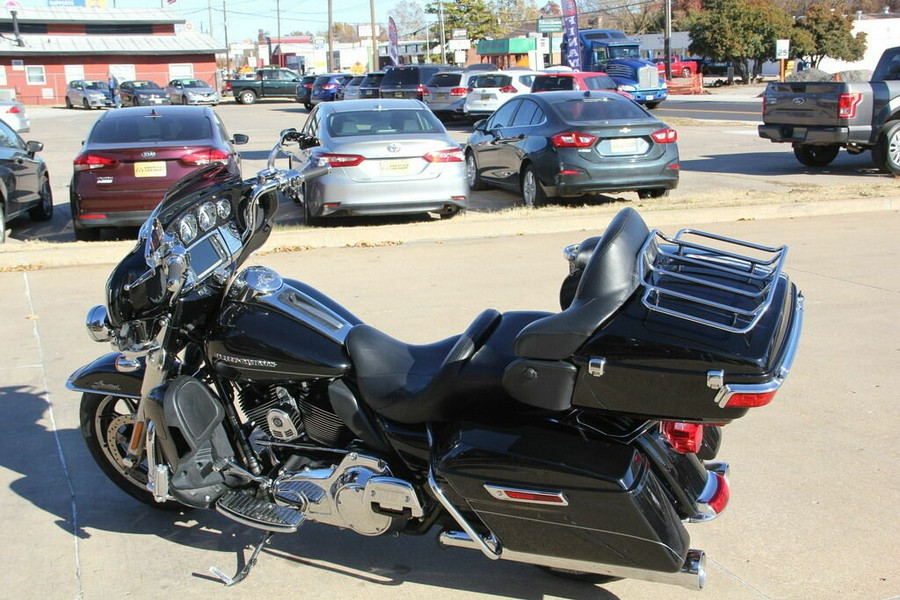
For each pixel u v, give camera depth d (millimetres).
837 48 52156
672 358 2834
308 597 3543
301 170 3791
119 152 9703
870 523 3936
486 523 3127
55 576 3717
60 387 5707
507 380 3078
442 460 3148
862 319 6637
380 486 3342
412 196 10094
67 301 7562
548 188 11398
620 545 2963
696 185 13555
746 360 2764
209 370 3762
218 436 3639
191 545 3961
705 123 24766
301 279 8086
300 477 3521
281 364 3459
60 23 63438
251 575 3705
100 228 10633
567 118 11531
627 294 3031
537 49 49062
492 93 27297
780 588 3490
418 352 3551
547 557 3111
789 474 4387
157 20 66000
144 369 3922
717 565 3656
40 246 9219
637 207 10734
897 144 13680
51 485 4512
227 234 3689
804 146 15492
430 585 3609
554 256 8836
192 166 9852
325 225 10805
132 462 4129
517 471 3012
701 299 2939
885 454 4570
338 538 3992
